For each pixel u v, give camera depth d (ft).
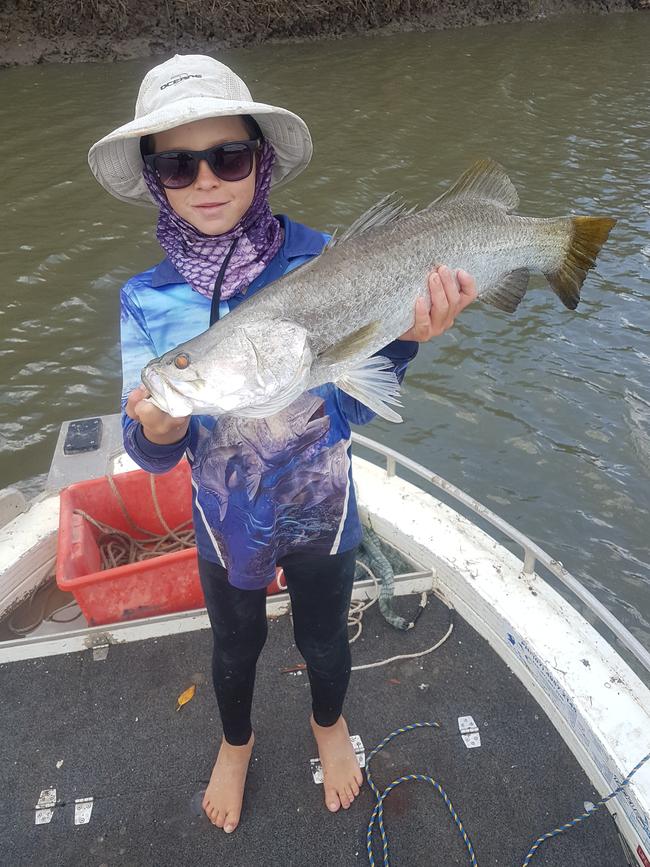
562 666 7.77
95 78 51.96
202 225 5.35
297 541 5.81
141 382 5.31
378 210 5.83
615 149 38.81
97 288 25.02
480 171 6.69
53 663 9.06
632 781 6.64
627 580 15.03
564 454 18.03
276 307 5.27
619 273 25.44
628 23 76.84
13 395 20.22
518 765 7.67
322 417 5.52
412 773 7.64
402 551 10.01
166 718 8.36
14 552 9.75
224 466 5.44
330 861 6.93
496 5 74.59
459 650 8.96
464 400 19.77
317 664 6.61
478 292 6.77
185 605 9.62
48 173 34.14
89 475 11.03
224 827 7.16
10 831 7.28
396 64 57.11
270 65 56.29
